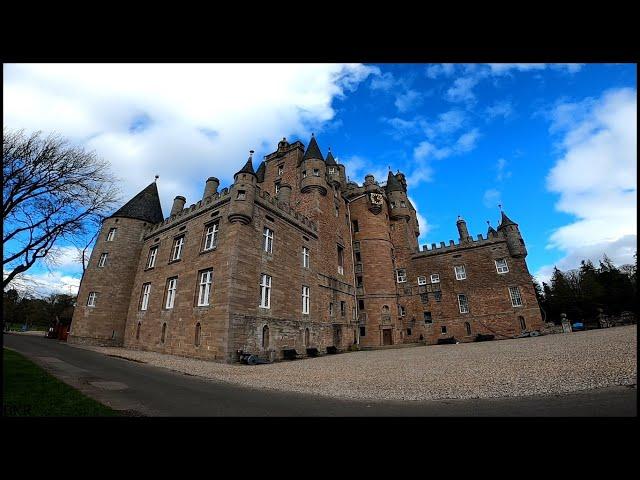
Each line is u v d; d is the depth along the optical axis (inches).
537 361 480.1
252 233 833.5
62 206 494.0
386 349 1200.8
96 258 1213.7
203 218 929.5
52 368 480.4
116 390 349.1
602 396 262.1
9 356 540.7
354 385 398.3
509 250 1400.1
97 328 1121.4
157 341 902.4
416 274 1563.7
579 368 386.9
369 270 1421.0
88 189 501.4
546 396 280.5
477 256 1459.2
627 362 385.1
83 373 455.8
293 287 964.6
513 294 1350.9
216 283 773.3
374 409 273.0
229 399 319.6
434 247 1574.8
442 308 1446.9
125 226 1256.8
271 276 873.5
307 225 1125.1
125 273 1211.2
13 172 429.1
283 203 1028.5
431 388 354.6
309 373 519.2
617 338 663.8
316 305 1066.1
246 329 743.7
